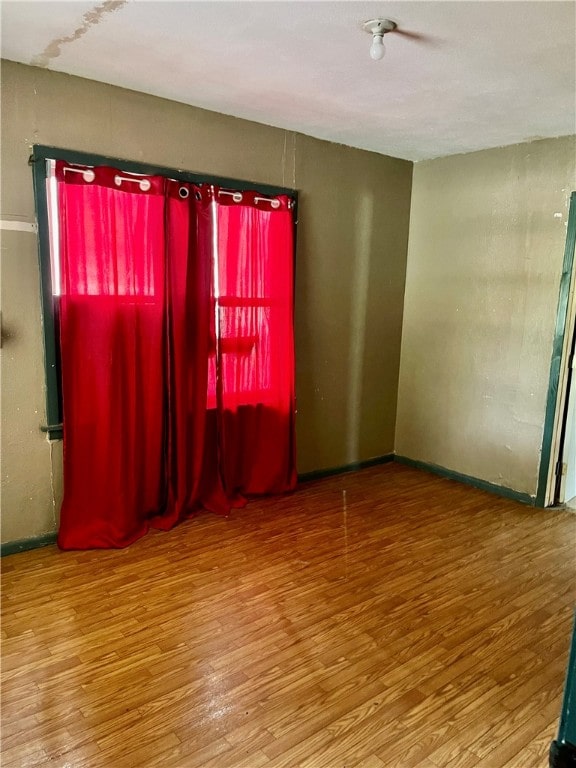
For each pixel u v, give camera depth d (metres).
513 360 3.84
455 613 2.53
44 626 2.34
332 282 4.00
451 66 2.45
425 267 4.34
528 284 3.71
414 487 4.12
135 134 2.97
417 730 1.85
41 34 2.25
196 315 3.27
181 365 3.21
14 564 2.83
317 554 3.04
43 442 2.93
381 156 4.11
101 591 2.61
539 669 2.17
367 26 2.07
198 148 3.20
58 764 1.69
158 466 3.24
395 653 2.24
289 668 2.13
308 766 1.70
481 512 3.69
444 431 4.34
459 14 1.96
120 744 1.76
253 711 1.91
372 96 2.87
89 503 3.00
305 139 3.66
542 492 3.77
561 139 3.47
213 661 2.16
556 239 3.55
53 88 2.69
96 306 2.88
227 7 1.96
